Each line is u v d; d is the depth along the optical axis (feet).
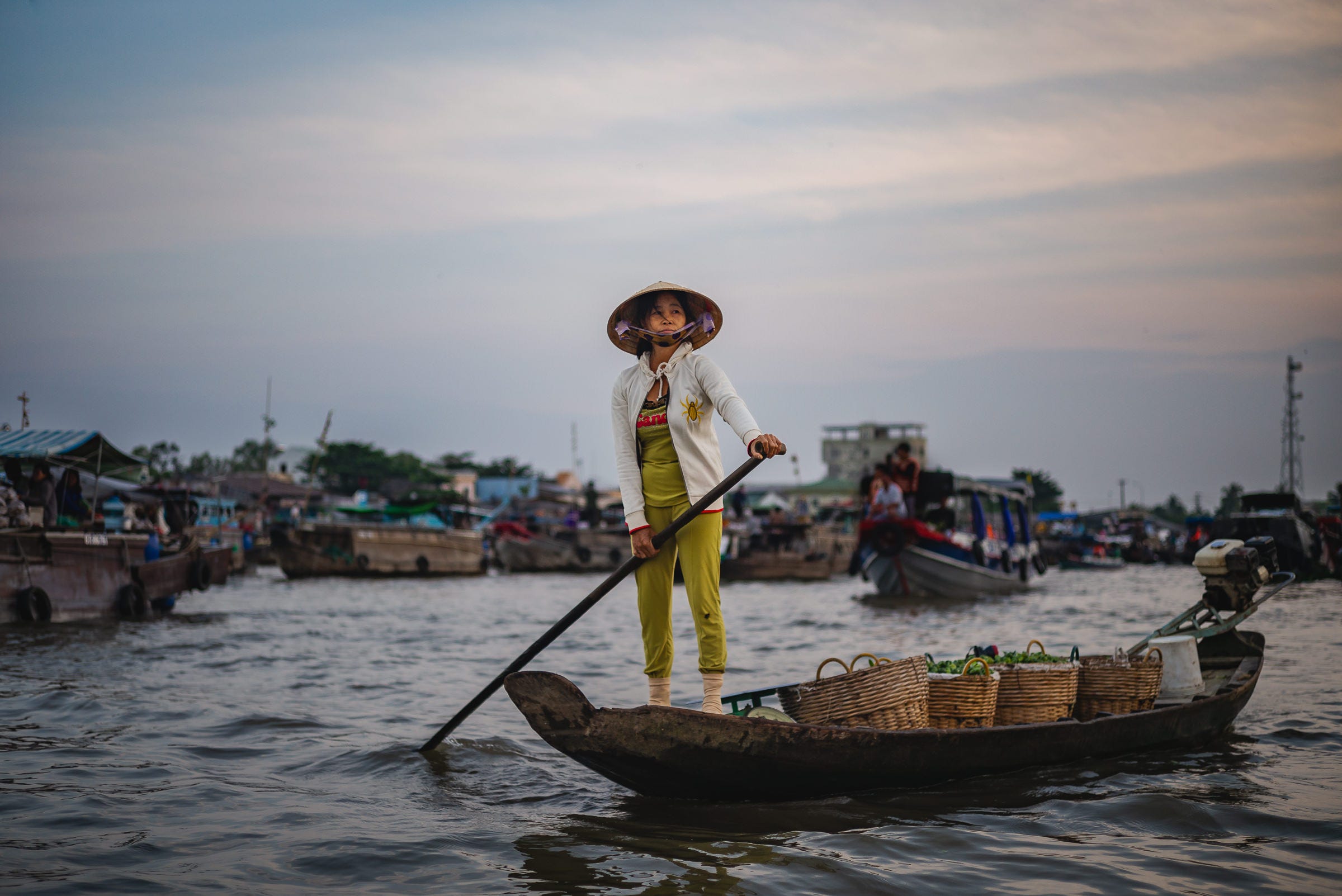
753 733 14.58
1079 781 16.74
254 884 12.01
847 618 55.21
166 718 22.12
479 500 214.90
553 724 15.11
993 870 12.45
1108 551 168.66
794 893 11.75
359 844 13.50
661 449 15.61
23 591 45.11
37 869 12.35
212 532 111.55
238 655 35.42
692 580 15.47
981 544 78.69
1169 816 14.67
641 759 14.83
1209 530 140.77
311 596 77.15
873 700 15.92
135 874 12.27
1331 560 89.56
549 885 12.00
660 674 16.12
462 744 19.62
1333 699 24.23
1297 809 14.93
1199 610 22.99
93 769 17.43
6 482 47.21
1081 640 40.60
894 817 14.83
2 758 18.20
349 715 23.06
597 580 114.73
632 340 16.15
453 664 33.50
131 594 51.11
